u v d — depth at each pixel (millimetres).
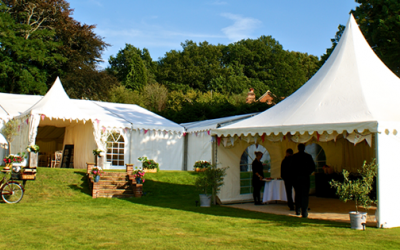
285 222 7492
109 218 7844
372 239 5871
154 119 19812
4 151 16203
